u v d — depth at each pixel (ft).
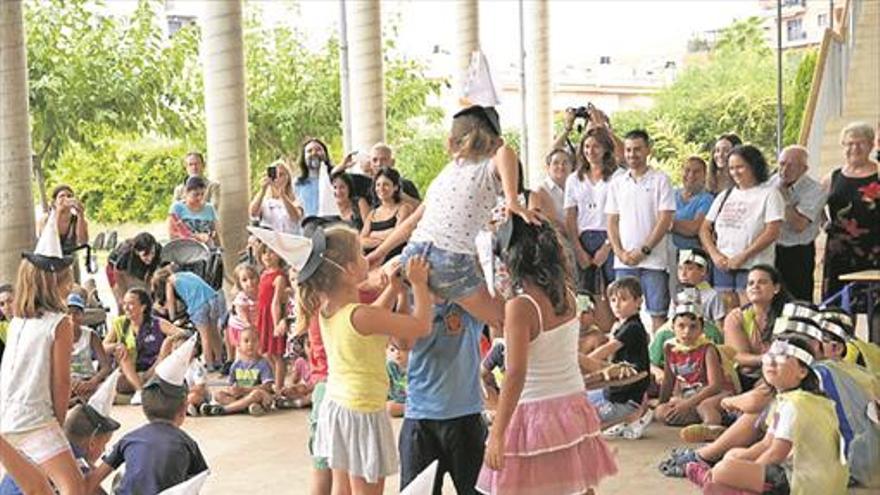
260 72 64.69
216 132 38.86
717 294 28.25
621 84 103.81
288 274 29.53
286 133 64.23
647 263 29.32
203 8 38.81
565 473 15.92
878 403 22.06
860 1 51.34
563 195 31.30
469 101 20.44
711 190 30.17
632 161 29.32
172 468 17.08
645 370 25.23
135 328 30.71
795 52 93.66
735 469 19.51
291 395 29.27
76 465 17.99
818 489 19.26
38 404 17.98
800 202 28.40
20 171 31.35
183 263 34.60
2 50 30.96
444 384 17.16
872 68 48.78
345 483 17.04
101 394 19.21
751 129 86.84
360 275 16.71
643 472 22.52
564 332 16.15
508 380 15.69
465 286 17.31
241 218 38.99
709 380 25.64
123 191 56.08
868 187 27.91
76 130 46.29
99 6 47.62
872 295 27.35
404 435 17.49
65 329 18.24
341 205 30.07
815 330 21.72
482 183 17.84
